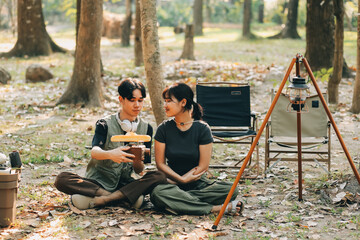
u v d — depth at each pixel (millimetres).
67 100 10594
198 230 4289
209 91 6641
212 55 19375
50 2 43062
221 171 6273
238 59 17797
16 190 4453
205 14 44531
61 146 7492
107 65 16641
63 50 21141
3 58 19344
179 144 4828
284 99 6180
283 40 27109
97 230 4309
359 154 6938
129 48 23609
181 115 4836
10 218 4406
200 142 4848
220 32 34531
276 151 5980
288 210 4828
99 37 10586
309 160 5898
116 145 4766
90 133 8336
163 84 7199
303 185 5574
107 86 12633
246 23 28688
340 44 10086
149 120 9438
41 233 4219
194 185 4875
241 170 4488
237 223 4457
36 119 9344
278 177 5957
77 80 10641
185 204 4652
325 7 13594
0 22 36594
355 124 8844
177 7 46156
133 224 4438
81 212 4641
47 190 5469
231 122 6609
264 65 15258
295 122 6133
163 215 4668
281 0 38500
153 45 7109
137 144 4633
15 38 28562
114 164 4805
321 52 13797
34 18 20094
